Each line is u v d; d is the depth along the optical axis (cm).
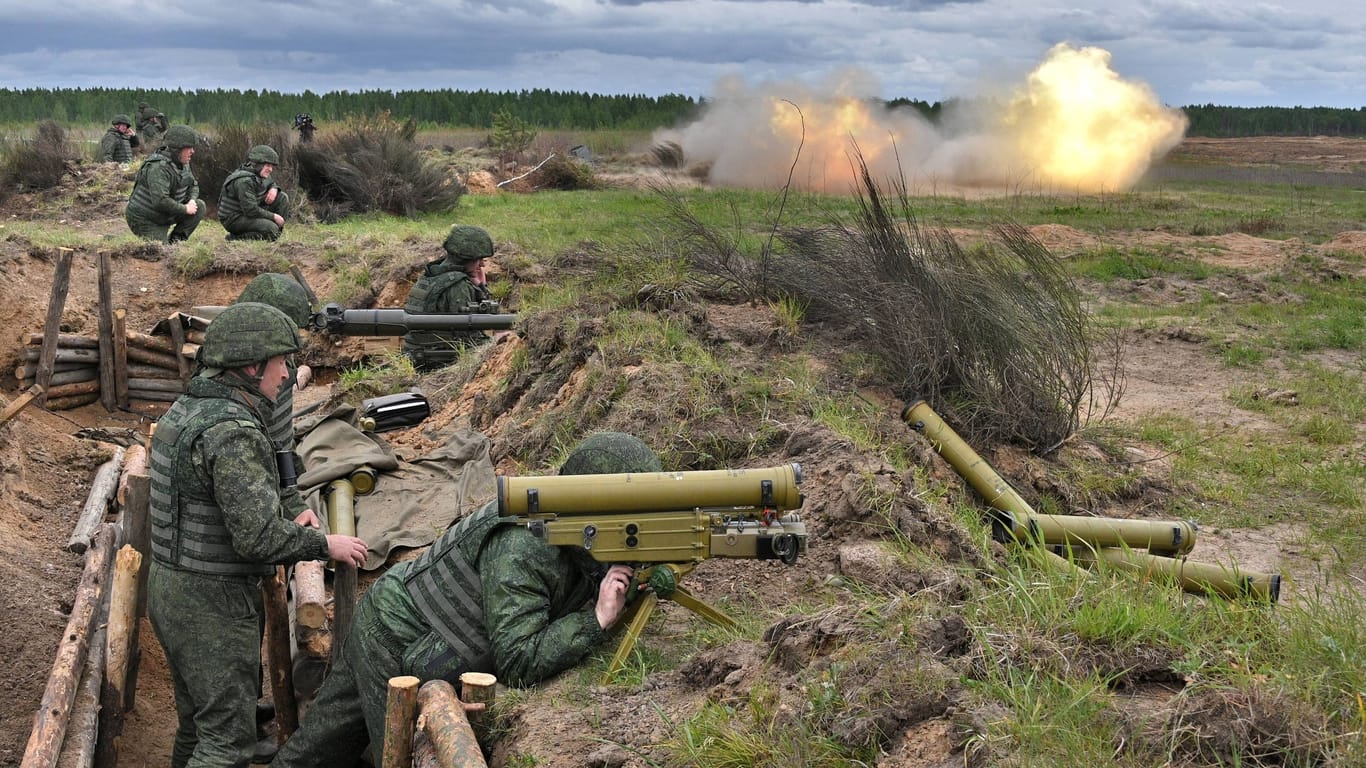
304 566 556
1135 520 542
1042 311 743
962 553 507
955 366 700
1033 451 717
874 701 315
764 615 456
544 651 387
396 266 1306
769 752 313
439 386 873
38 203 2153
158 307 1317
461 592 407
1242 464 780
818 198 2172
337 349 1222
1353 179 4194
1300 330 1238
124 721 556
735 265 818
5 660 579
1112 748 280
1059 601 360
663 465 596
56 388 1062
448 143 4650
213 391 454
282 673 505
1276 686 295
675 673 395
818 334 755
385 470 654
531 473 647
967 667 327
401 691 367
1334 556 622
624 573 399
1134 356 1137
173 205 1444
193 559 448
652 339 698
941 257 764
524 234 1653
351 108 7706
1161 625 339
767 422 618
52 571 700
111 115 7606
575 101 7950
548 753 346
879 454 579
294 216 1902
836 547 506
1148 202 2945
